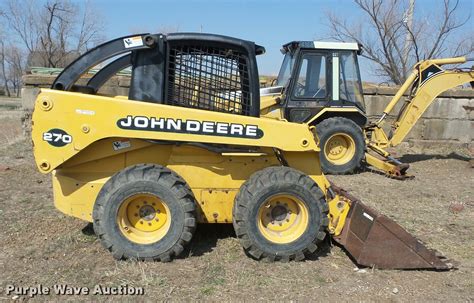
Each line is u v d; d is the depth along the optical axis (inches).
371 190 294.4
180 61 167.5
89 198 171.5
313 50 338.0
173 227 162.9
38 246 179.8
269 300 146.3
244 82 172.9
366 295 151.1
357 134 336.5
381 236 167.0
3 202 237.9
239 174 177.0
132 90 165.5
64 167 169.5
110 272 158.2
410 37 769.6
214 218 177.8
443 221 231.9
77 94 159.6
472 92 460.4
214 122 164.9
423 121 464.8
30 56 1378.0
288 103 339.9
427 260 168.7
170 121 162.2
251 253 168.2
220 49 170.2
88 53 164.2
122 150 169.2
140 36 162.7
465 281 162.7
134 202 164.9
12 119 810.2
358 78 346.3
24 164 332.2
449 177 347.6
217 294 148.4
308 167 182.7
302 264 171.3
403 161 409.4
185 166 174.1
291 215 173.2
